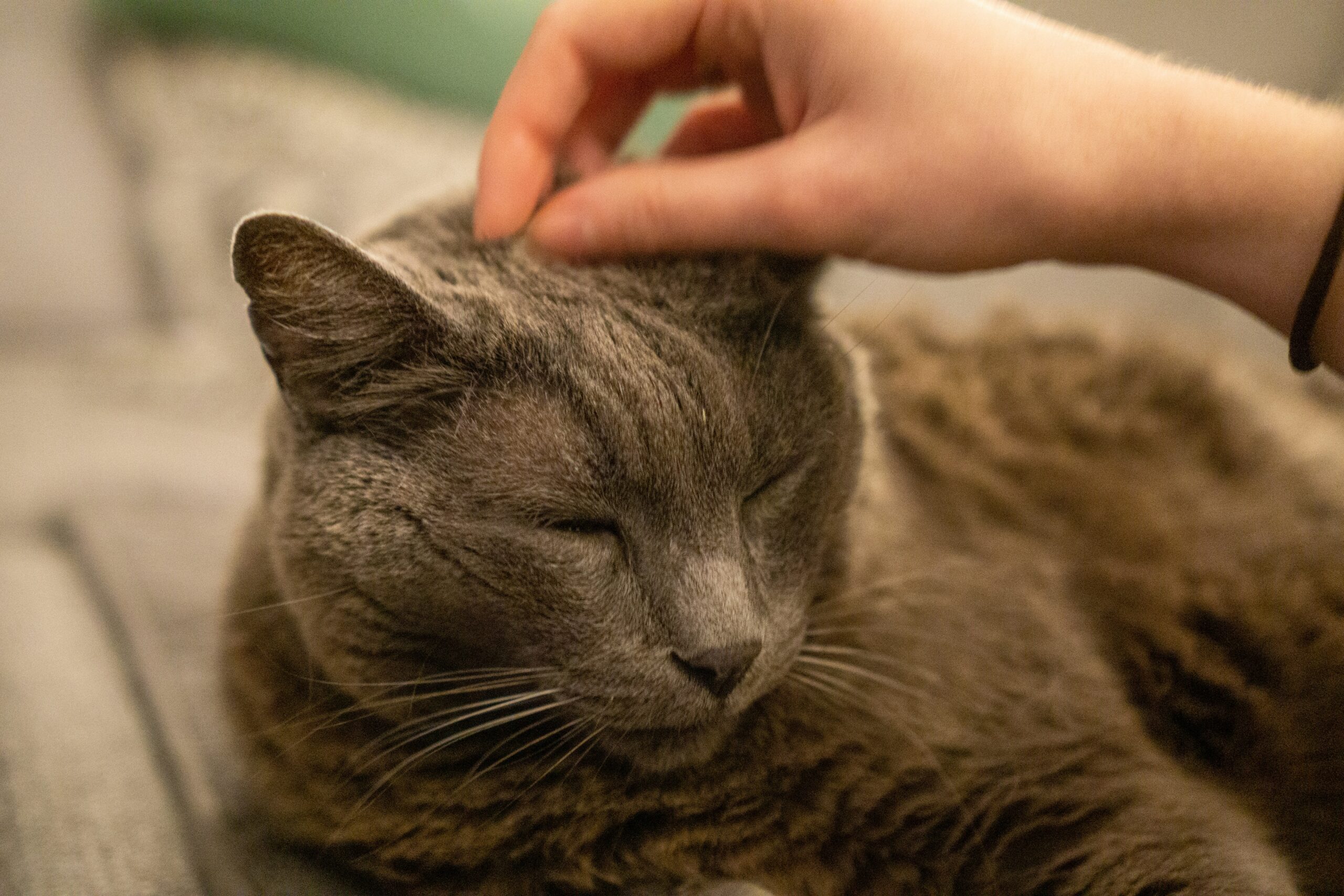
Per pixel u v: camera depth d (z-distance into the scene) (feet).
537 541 0.89
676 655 0.88
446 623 0.91
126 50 2.36
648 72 1.06
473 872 0.94
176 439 1.97
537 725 0.91
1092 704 1.00
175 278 2.29
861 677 0.98
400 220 1.04
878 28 0.91
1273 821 1.05
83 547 1.42
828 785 0.93
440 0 2.29
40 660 1.21
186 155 2.28
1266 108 0.92
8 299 2.24
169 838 1.00
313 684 0.97
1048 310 1.42
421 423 0.91
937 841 0.93
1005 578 1.08
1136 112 0.92
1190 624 1.12
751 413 0.92
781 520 0.95
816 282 1.00
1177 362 1.33
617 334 0.90
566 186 1.02
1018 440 1.26
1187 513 1.20
